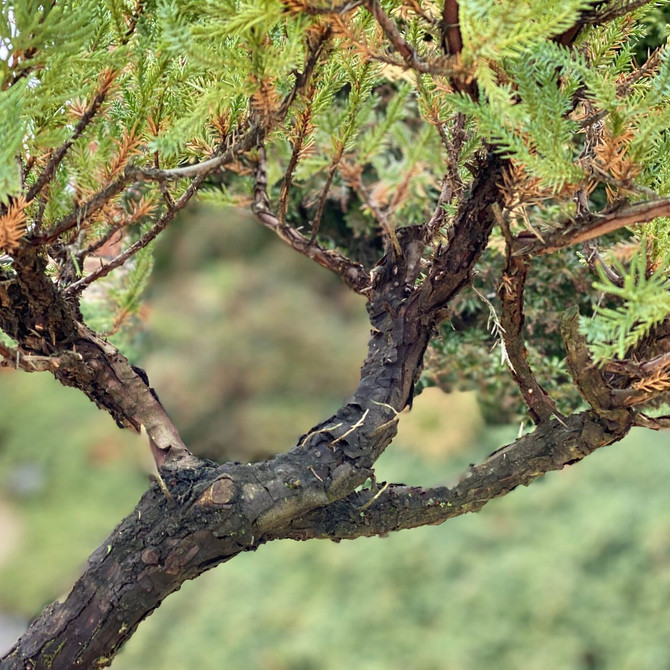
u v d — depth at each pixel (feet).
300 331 25.44
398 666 21.58
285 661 22.22
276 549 24.47
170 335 24.76
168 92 7.07
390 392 7.15
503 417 10.14
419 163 8.64
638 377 7.00
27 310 7.06
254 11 6.59
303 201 10.81
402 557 23.41
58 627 7.04
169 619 23.61
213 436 24.32
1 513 25.91
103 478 26.73
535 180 6.83
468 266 7.10
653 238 7.02
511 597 21.99
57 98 6.73
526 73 6.69
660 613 20.83
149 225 7.87
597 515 22.49
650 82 7.13
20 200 6.72
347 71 7.15
